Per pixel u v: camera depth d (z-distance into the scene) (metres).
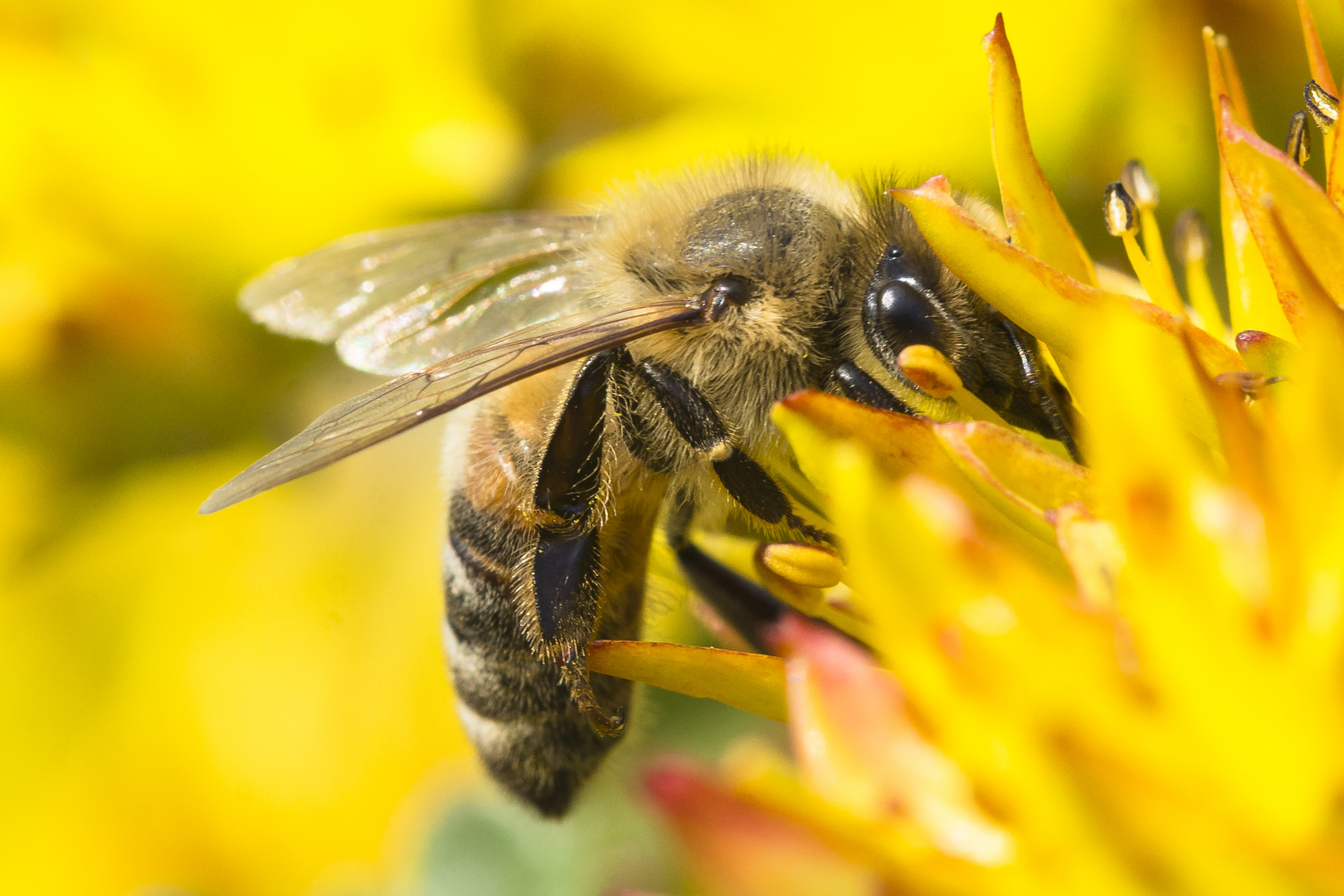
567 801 0.09
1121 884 0.07
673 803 0.08
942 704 0.07
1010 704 0.07
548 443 0.08
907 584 0.07
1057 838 0.07
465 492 0.08
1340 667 0.07
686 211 0.08
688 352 0.08
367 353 0.09
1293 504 0.07
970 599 0.07
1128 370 0.07
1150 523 0.07
